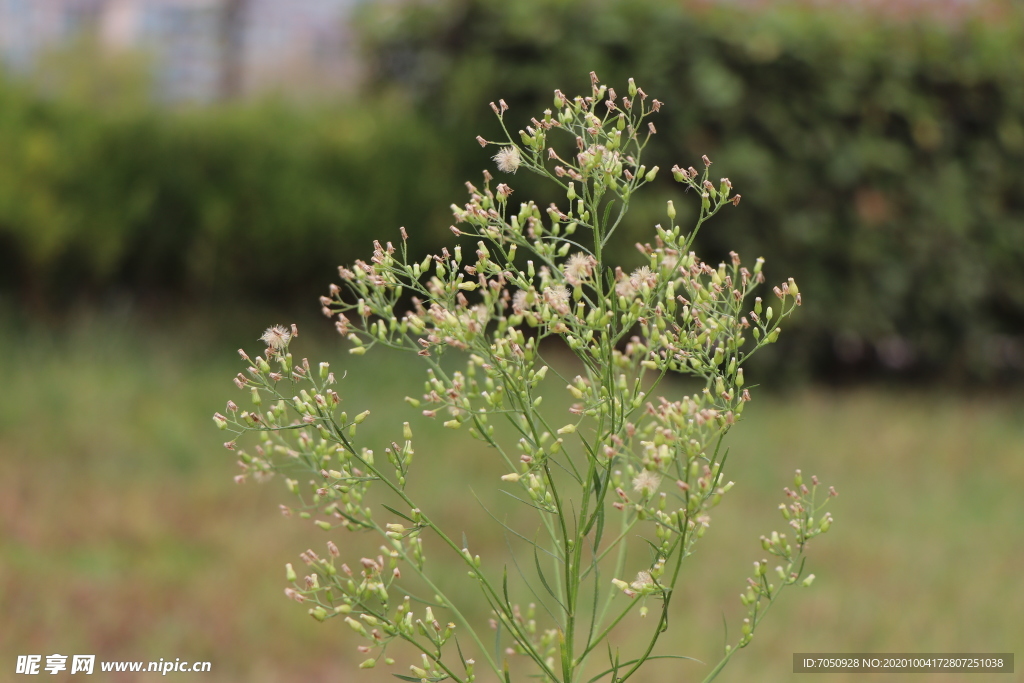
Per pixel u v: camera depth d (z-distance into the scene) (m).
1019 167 7.24
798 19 6.50
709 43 6.35
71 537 3.63
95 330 5.85
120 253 6.02
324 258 6.29
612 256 6.25
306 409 1.44
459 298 1.46
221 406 5.21
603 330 1.38
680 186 6.47
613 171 1.41
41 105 5.87
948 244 7.16
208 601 3.26
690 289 1.44
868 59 6.66
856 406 6.49
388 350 6.21
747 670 2.96
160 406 5.12
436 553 3.77
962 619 3.40
